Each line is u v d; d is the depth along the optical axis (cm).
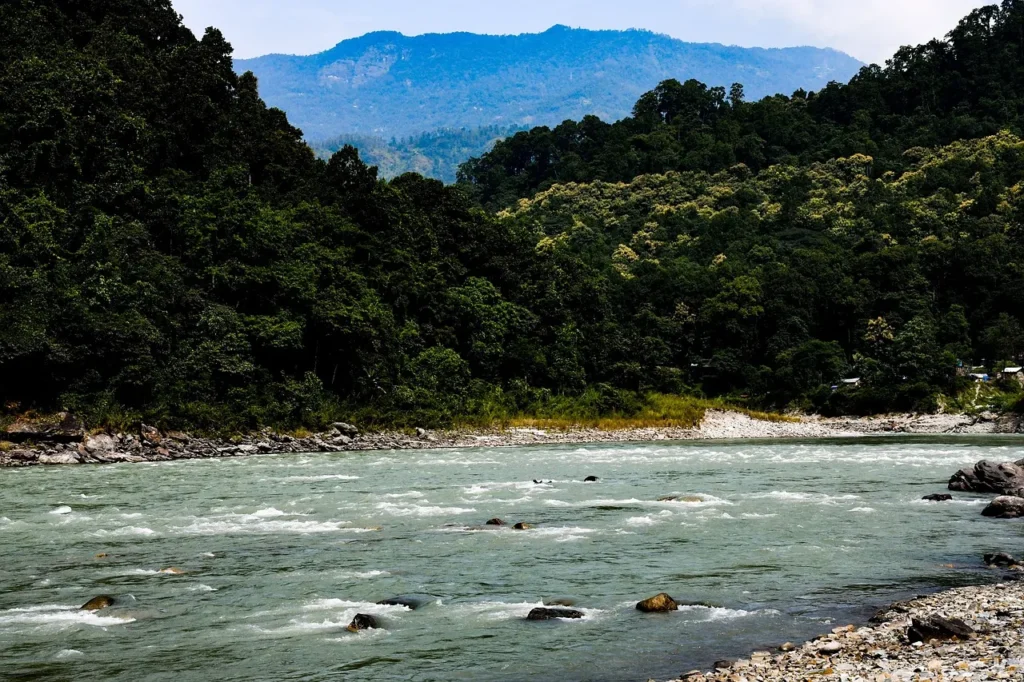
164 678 1617
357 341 8794
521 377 10606
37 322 7019
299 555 2703
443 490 4372
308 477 5128
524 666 1656
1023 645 1622
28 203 8194
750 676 1513
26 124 8700
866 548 2766
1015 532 3050
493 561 2592
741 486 4503
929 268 13888
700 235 18200
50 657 1742
